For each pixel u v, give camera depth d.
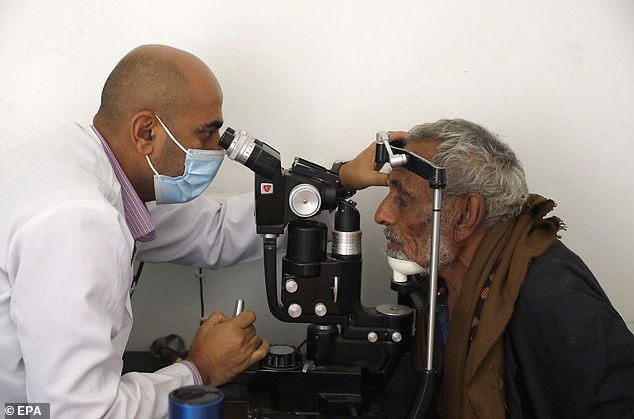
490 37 1.90
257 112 1.91
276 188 1.47
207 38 1.88
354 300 1.48
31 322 1.18
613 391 1.28
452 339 1.47
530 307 1.37
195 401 1.02
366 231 1.94
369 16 1.88
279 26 1.88
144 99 1.43
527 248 1.42
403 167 1.39
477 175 1.44
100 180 1.35
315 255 1.46
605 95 1.94
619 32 1.91
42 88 1.87
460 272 1.56
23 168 1.34
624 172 1.97
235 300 1.98
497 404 1.37
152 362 1.81
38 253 1.19
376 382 1.57
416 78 1.92
